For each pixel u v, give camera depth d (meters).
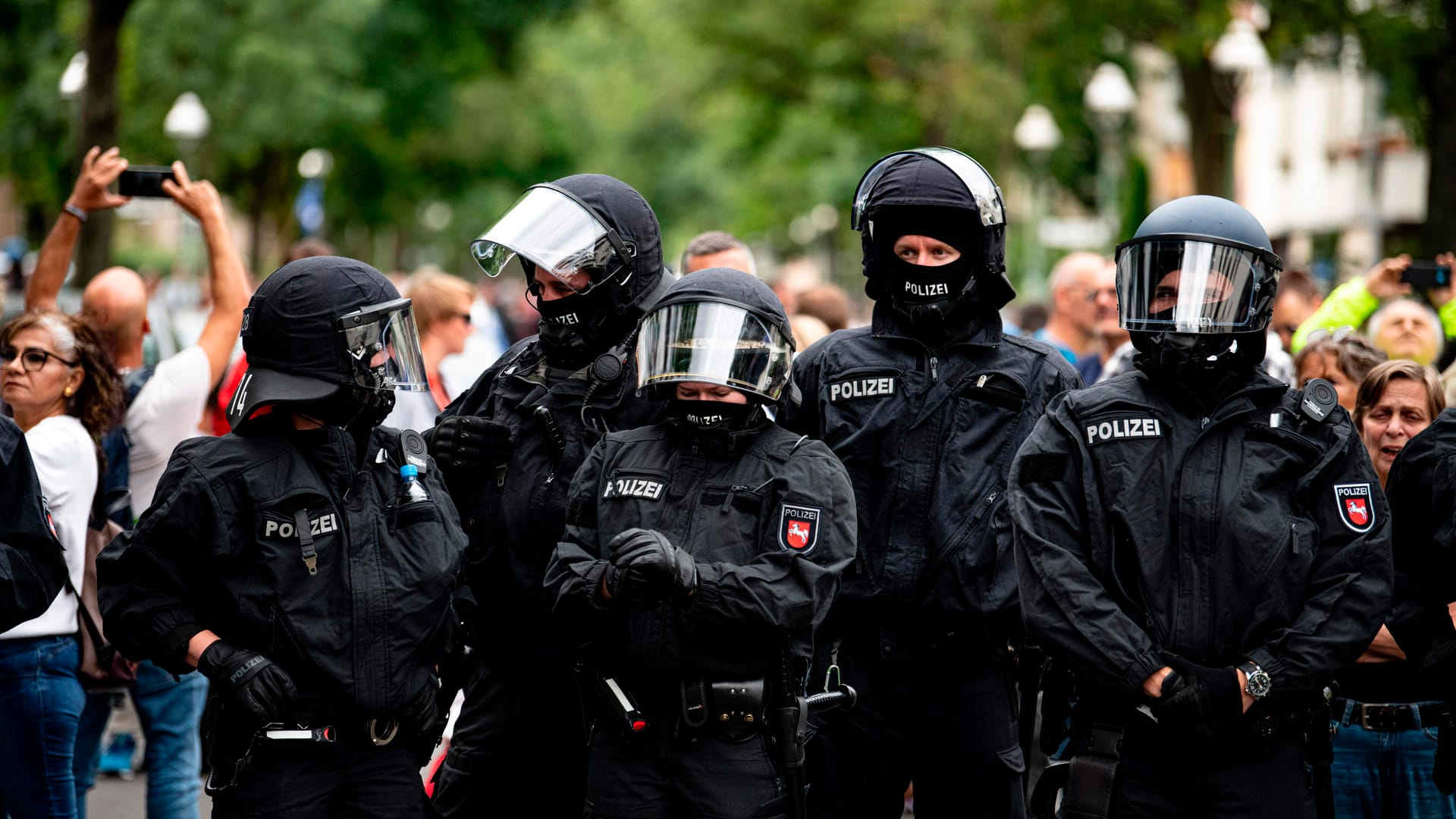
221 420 19.30
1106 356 22.36
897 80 69.69
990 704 12.57
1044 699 11.30
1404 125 39.66
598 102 104.62
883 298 13.27
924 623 12.44
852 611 12.66
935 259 12.84
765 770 10.77
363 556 10.45
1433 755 12.72
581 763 12.74
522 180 93.00
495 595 12.61
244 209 75.94
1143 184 86.12
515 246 12.42
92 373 14.12
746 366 10.87
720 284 11.02
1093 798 10.53
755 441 11.16
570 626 11.45
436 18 74.44
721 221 119.00
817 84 75.75
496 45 79.88
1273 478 10.60
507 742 12.77
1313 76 73.44
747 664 10.77
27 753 13.33
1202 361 10.65
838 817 12.73
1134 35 48.75
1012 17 50.44
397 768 10.64
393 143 76.19
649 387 11.19
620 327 12.83
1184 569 10.53
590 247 12.49
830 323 24.45
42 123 50.47
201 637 10.20
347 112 62.66
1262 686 10.12
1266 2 41.06
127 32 60.31
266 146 63.16
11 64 50.66
